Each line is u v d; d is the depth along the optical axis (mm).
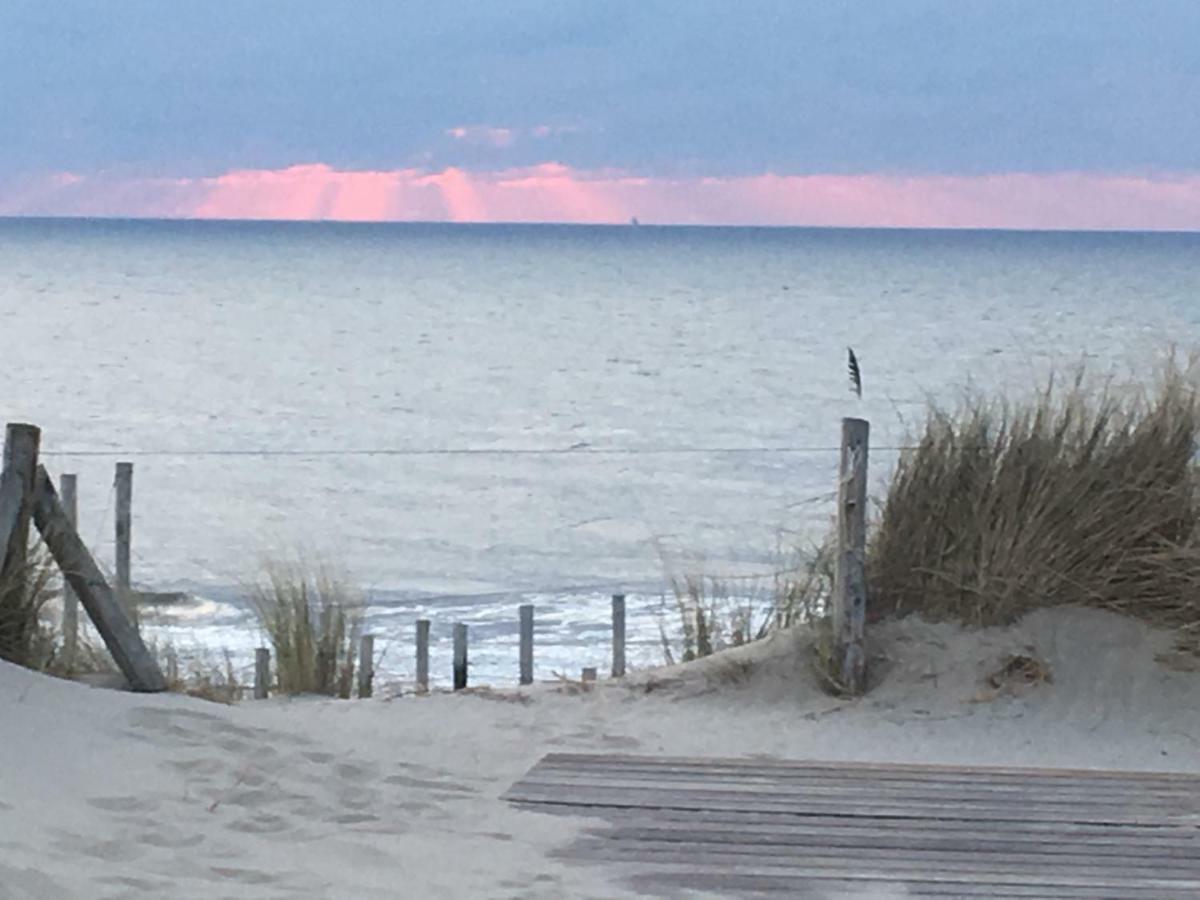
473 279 137750
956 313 89062
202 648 14117
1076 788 6602
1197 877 5430
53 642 8547
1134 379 10031
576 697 8922
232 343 68250
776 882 5348
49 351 62719
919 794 6469
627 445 37219
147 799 5984
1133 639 8820
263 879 5168
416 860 5520
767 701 8789
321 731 7410
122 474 12984
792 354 62906
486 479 31250
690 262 189375
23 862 5031
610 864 5535
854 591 8742
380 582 20969
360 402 46938
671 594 18906
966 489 9305
